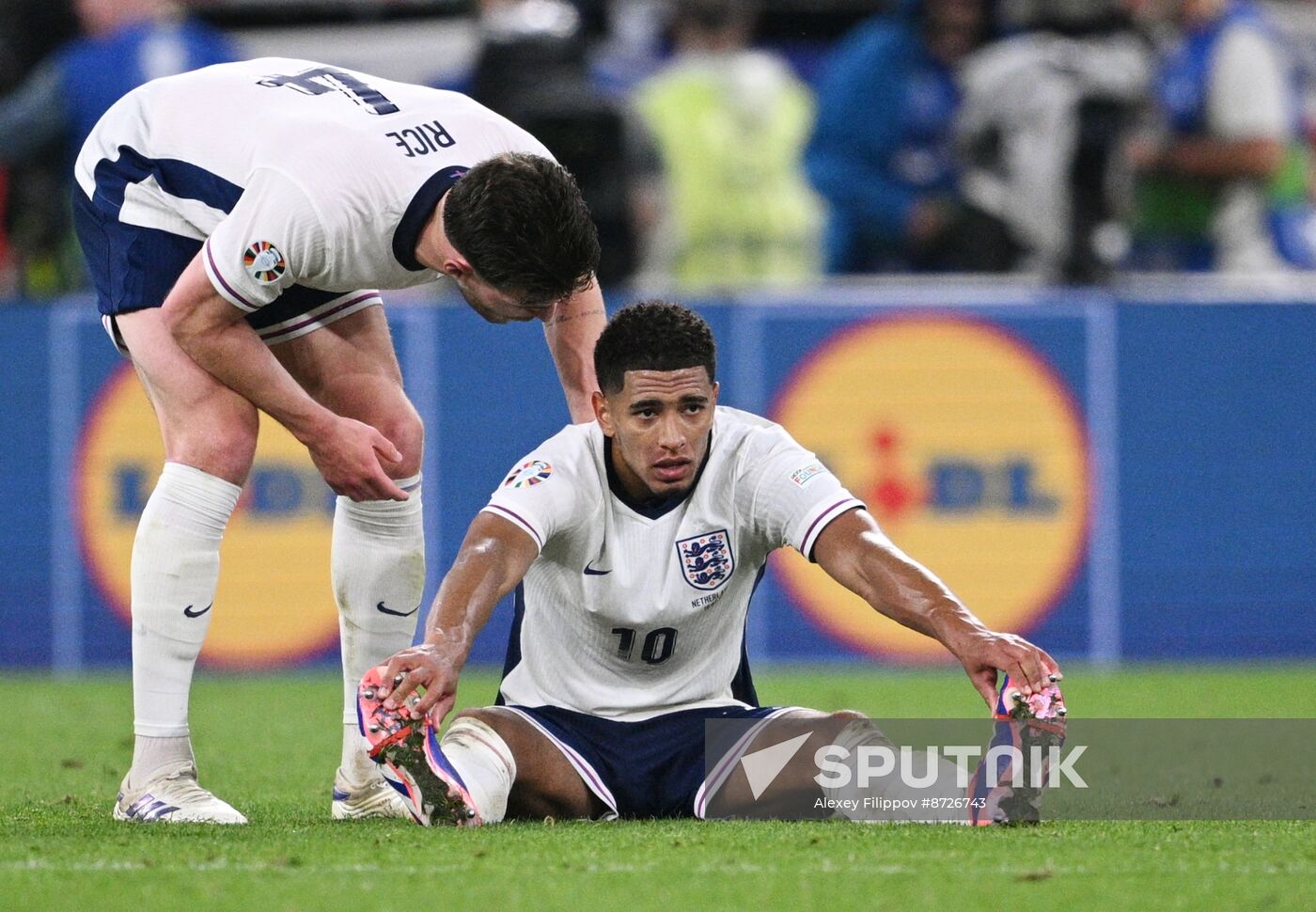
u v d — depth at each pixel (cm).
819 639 3503
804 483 1338
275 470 3462
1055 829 1300
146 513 1432
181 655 1440
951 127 4047
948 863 1141
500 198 1262
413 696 1237
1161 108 4147
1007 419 3538
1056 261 4003
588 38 4288
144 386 1475
